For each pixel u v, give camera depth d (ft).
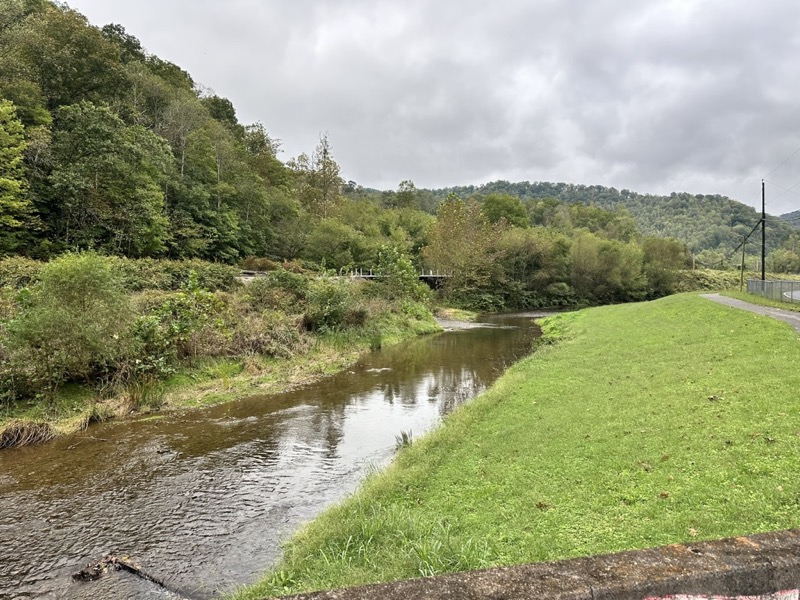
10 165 75.36
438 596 5.24
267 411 40.40
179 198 127.13
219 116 217.77
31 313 37.70
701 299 88.02
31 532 21.70
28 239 83.20
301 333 66.59
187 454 31.01
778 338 41.93
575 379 41.14
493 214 239.30
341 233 157.38
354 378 52.75
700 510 17.01
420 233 211.82
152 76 145.79
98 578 18.40
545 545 16.43
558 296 182.91
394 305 98.32
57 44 102.22
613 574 5.60
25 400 38.06
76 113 91.15
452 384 49.93
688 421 25.76
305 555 18.43
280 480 27.14
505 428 30.14
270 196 173.47
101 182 93.25
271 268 117.19
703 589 5.58
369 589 5.40
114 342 41.34
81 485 26.48
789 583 5.89
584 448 24.89
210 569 18.94
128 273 68.80
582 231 234.79
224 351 54.03
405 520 19.39
